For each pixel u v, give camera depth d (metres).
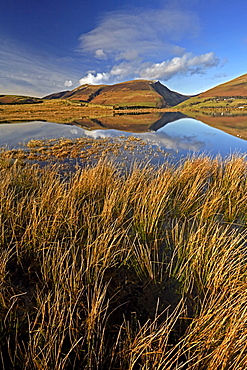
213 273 3.24
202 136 20.22
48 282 3.28
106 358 2.35
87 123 34.56
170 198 6.18
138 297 3.18
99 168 7.64
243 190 6.15
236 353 2.22
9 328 2.62
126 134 22.17
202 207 5.32
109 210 4.72
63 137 18.70
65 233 4.42
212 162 8.73
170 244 4.42
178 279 3.50
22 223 4.57
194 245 3.85
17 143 16.19
